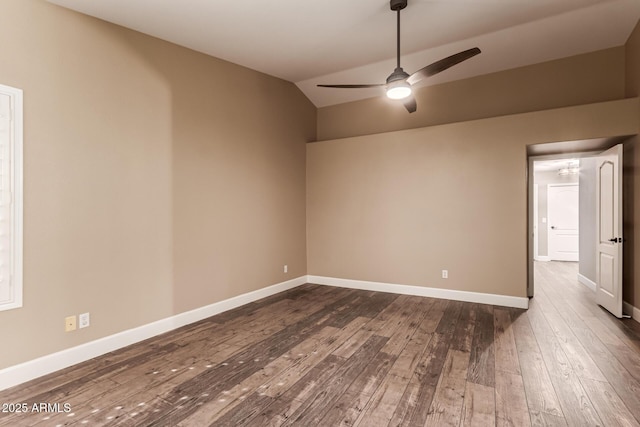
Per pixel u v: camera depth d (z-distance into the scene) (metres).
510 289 4.18
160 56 3.42
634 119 3.52
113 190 3.00
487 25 3.56
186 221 3.65
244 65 4.38
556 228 8.72
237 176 4.29
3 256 2.34
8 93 2.36
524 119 4.06
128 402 2.17
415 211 4.77
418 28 3.55
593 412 2.03
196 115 3.77
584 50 4.04
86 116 2.81
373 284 5.11
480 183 4.33
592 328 3.44
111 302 2.98
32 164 2.49
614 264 3.80
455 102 4.82
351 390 2.30
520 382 2.38
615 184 3.75
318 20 3.29
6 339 2.37
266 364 2.69
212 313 3.93
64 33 2.69
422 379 2.44
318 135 5.96
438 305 4.28
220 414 2.04
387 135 4.97
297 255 5.43
